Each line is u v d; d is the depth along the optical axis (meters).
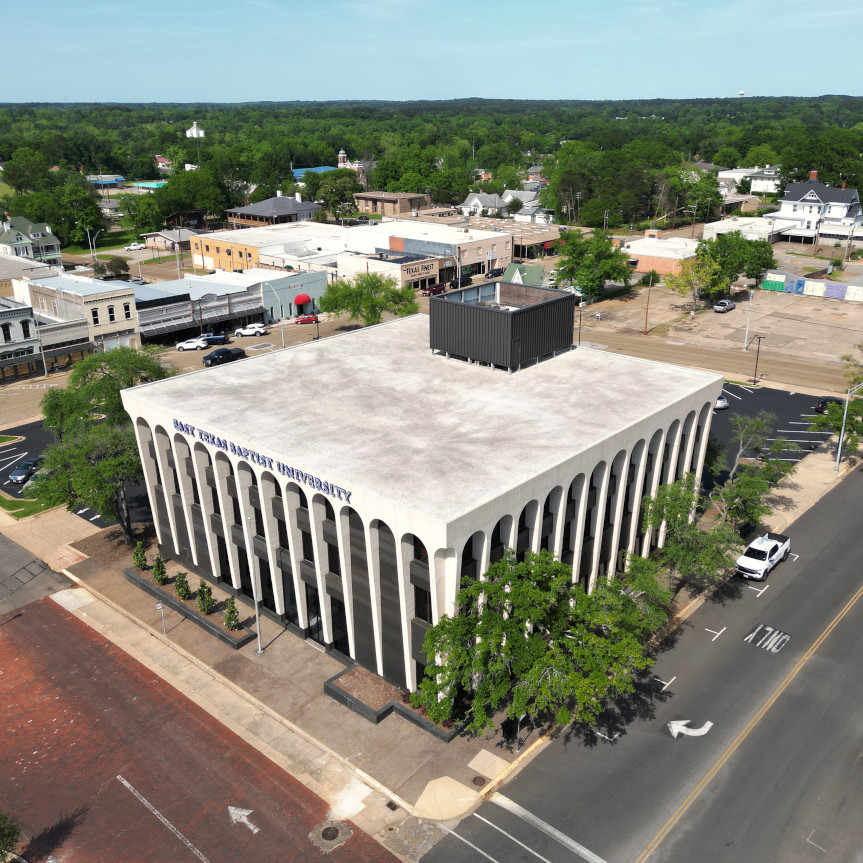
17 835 35.03
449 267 149.38
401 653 44.91
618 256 140.88
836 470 74.50
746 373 102.38
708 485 70.81
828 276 153.38
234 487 53.03
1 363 101.88
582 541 50.31
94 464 63.09
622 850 35.94
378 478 43.69
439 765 41.09
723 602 55.00
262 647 50.75
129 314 113.12
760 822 37.31
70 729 44.41
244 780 40.62
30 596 57.47
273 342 119.38
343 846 36.62
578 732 43.19
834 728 43.25
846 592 56.09
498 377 60.25
